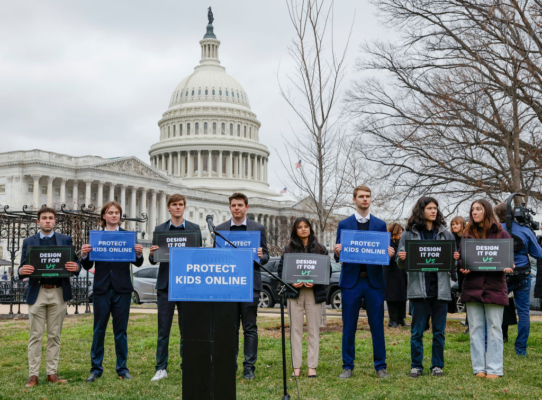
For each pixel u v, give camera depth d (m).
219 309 6.58
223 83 151.38
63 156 99.38
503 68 25.42
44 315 9.46
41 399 8.29
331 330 15.20
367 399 7.98
